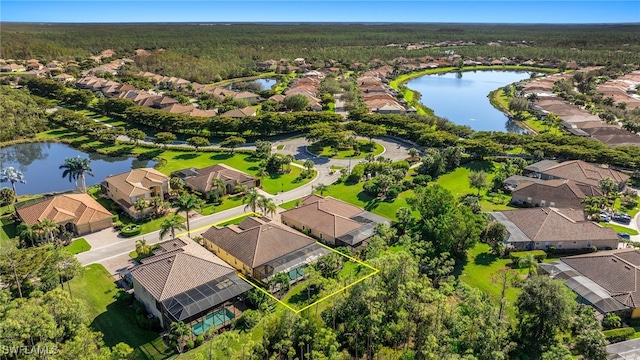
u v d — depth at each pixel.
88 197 104.56
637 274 73.00
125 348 54.59
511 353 59.97
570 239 89.62
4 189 108.25
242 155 148.12
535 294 61.00
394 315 65.94
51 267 71.19
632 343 63.41
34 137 165.12
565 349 55.41
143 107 186.50
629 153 136.50
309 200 106.50
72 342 53.62
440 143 148.25
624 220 101.62
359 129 158.50
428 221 90.00
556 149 138.75
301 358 58.09
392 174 120.56
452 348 58.53
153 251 82.62
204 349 60.78
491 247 90.06
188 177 121.25
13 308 55.50
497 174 126.25
